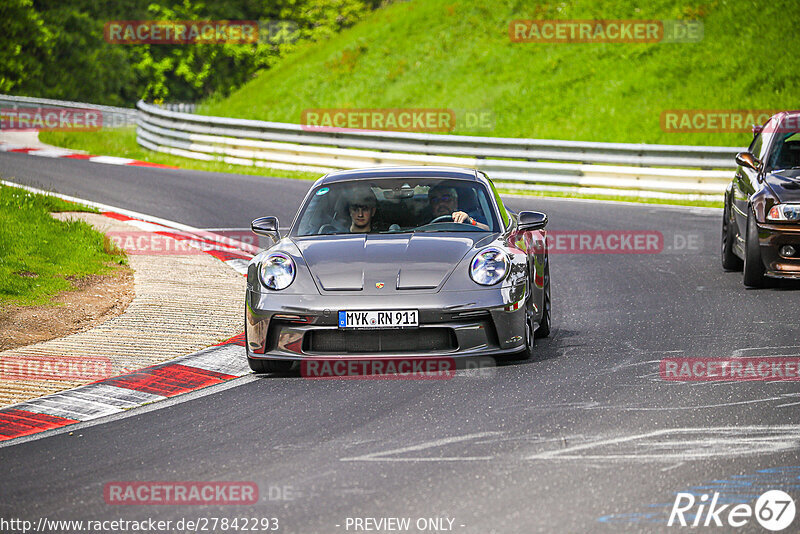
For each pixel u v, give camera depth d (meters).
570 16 109.75
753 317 30.75
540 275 28.42
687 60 96.56
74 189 65.56
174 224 53.19
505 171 74.19
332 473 17.23
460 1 121.81
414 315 23.94
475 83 105.19
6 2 183.62
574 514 14.88
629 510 15.01
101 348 28.03
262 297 24.80
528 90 100.50
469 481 16.53
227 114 117.56
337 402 22.09
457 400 21.84
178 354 27.36
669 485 16.06
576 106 95.75
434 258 25.28
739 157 37.69
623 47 101.50
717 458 17.39
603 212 59.53
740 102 89.69
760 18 98.62
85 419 21.55
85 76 191.50
